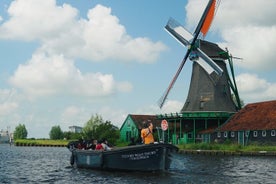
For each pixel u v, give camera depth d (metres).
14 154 64.62
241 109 66.12
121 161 26.53
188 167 31.88
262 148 51.06
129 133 85.31
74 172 28.52
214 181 22.92
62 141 137.50
